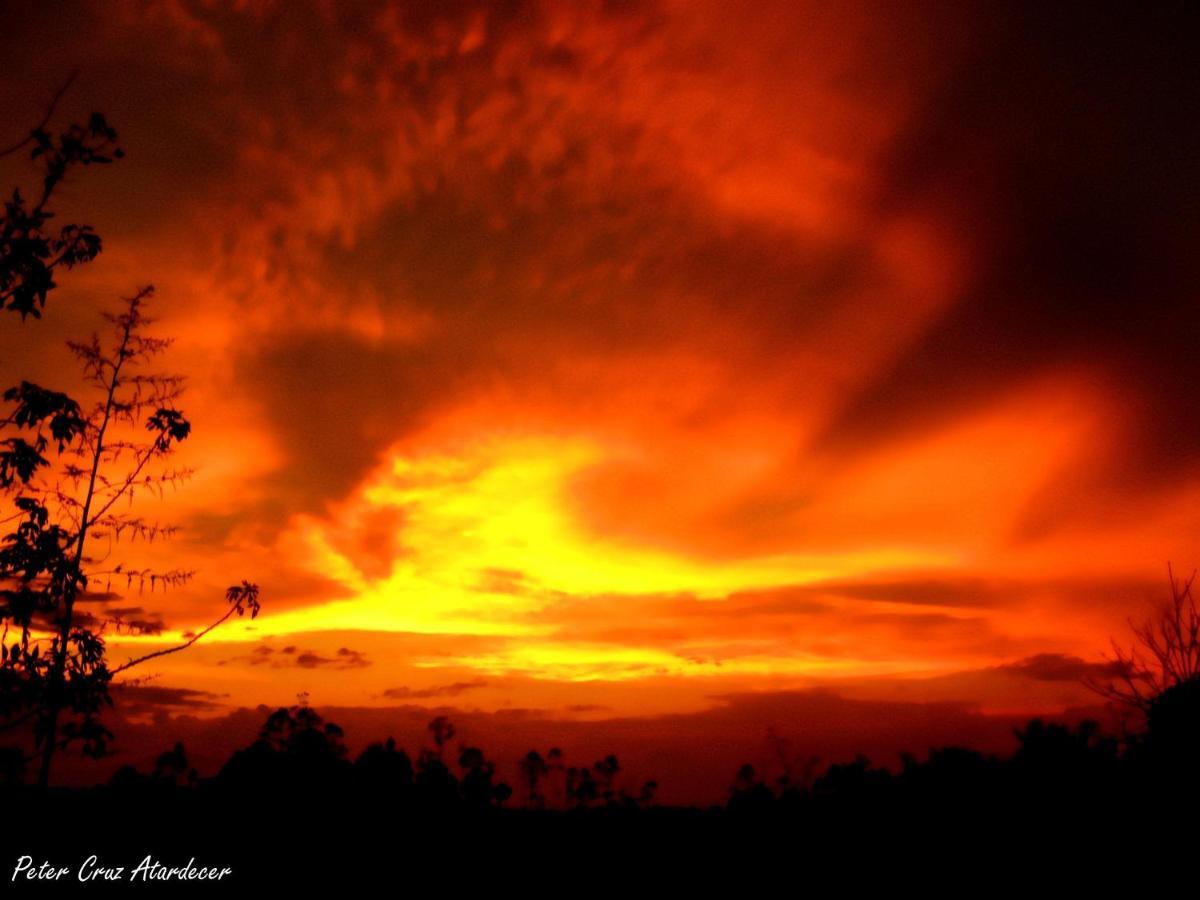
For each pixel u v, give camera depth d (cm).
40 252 862
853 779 2677
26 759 1096
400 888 2359
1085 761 1653
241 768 2519
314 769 2639
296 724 2734
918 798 2234
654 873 2641
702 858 2769
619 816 3856
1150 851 1423
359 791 2842
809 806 2967
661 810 4159
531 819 3706
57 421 1022
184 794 2364
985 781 1986
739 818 3186
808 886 2191
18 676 1069
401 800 3003
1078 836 1598
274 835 2342
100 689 1152
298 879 2206
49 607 1114
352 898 2170
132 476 1334
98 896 1466
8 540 1090
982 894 1773
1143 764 1433
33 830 1254
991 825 1878
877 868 2125
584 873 2673
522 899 2359
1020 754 1830
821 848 2445
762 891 2241
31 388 1015
